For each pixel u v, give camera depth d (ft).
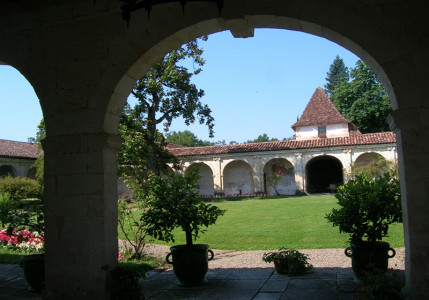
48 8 18.38
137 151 47.57
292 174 96.89
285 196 87.25
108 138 17.06
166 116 84.69
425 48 14.55
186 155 96.48
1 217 21.72
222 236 34.71
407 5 14.83
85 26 17.81
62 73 17.84
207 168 101.40
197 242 32.96
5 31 18.79
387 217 18.86
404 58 14.65
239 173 100.12
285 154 91.04
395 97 14.61
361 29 15.05
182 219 19.45
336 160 101.30
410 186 14.17
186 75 81.05
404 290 14.05
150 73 79.71
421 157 14.16
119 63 17.28
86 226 16.81
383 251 17.90
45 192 17.40
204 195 100.22
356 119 120.88
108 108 17.43
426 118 14.25
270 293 17.21
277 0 15.71
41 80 18.08
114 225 17.53
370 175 78.79
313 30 16.24
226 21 16.12
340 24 15.23
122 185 87.35
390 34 14.84
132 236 36.06
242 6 15.87
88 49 17.65
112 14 17.54
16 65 18.53
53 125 17.70
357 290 16.62
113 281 16.49
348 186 19.83
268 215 47.73
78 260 16.75
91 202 16.87
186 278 19.10
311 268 21.40
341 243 29.55
